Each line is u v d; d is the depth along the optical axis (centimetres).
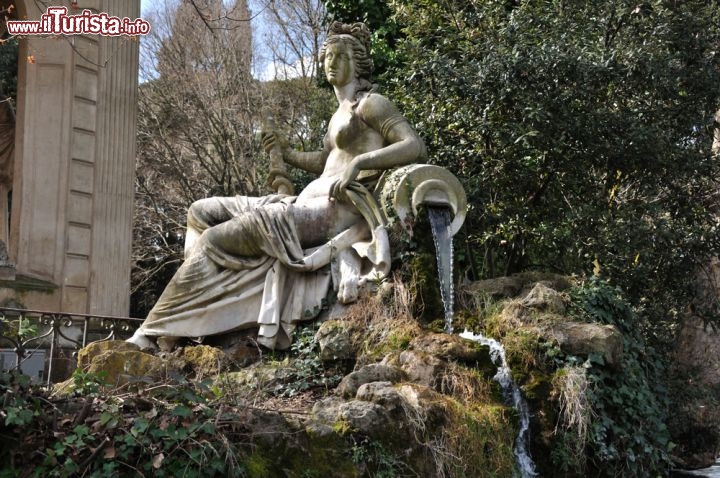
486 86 1103
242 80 2588
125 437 533
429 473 601
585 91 1087
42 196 1597
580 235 1127
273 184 895
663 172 1168
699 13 1200
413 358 689
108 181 1677
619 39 1163
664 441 744
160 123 2580
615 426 710
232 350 781
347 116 849
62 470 523
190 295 794
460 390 673
